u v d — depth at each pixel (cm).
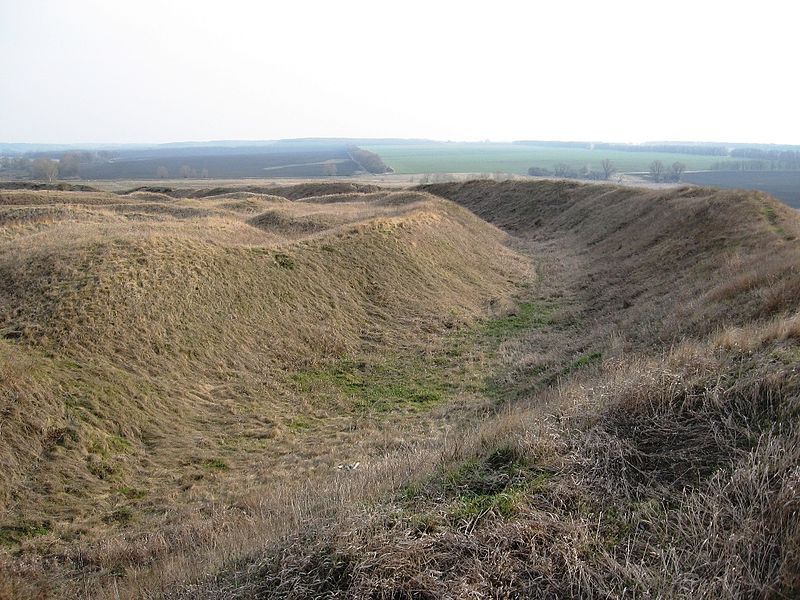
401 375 1642
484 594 452
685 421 664
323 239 2362
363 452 1145
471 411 1340
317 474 1055
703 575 450
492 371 1612
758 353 766
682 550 479
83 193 4228
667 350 1130
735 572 434
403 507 607
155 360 1446
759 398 652
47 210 2864
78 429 1129
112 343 1422
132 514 984
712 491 532
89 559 836
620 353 1273
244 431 1295
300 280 2025
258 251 2083
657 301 1820
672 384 713
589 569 469
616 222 3409
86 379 1266
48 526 931
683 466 598
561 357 1577
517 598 455
